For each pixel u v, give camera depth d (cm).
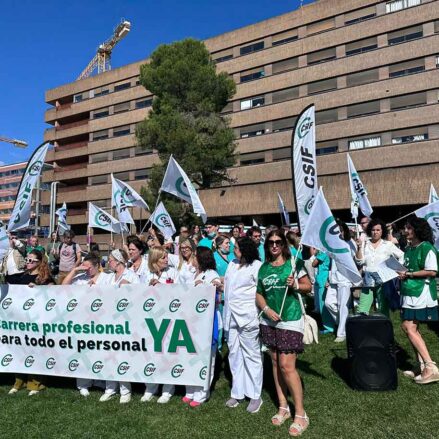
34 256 536
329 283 685
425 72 2906
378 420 388
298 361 570
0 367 516
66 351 494
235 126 3803
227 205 3512
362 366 455
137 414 427
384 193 2809
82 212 4928
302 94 3472
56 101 5481
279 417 396
